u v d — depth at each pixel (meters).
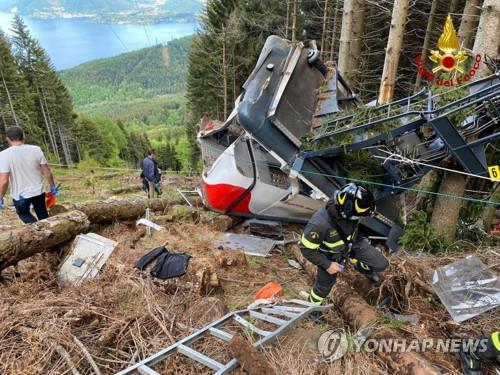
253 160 5.50
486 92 3.52
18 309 3.00
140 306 3.31
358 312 3.00
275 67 4.92
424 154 4.34
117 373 2.26
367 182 4.39
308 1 17.84
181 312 3.29
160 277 3.78
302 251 2.86
